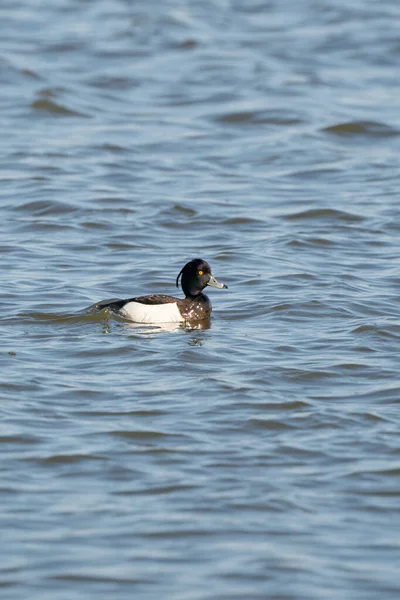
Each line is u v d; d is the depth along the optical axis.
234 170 29.19
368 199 26.34
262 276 20.19
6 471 11.95
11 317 17.42
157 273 20.38
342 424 13.32
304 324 17.38
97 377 14.81
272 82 38.72
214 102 36.34
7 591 9.69
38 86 37.53
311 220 24.58
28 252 21.77
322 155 30.70
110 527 10.82
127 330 16.97
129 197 26.27
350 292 19.06
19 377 14.66
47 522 10.89
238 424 13.30
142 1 51.22
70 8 49.94
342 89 38.06
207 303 17.75
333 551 10.45
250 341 16.45
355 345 16.20
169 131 33.03
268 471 12.09
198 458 12.38
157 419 13.41
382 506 11.36
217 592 9.70
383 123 33.38
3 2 50.97
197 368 15.17
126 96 37.22
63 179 27.70
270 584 9.82
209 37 45.03
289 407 13.83
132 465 12.18
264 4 51.12
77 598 9.59
